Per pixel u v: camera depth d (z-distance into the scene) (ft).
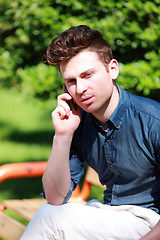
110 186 7.13
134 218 6.53
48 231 6.24
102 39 6.48
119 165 6.68
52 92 13.83
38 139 24.63
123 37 11.98
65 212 6.31
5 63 14.93
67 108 6.79
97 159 7.05
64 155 6.80
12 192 15.84
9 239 8.29
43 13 13.15
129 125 6.51
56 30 12.88
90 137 7.02
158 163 6.46
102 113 6.70
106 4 12.07
